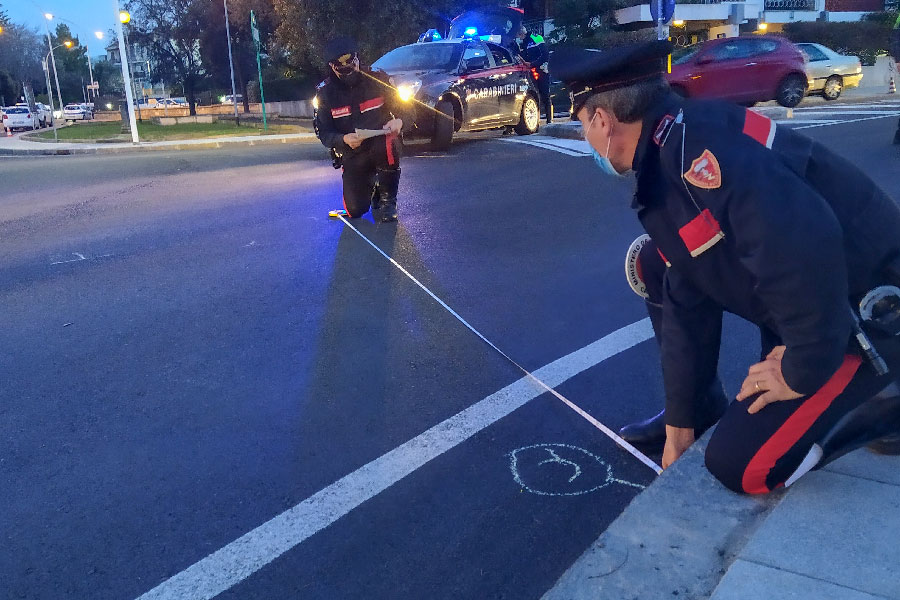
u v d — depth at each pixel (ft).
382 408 12.17
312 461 10.69
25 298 17.79
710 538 7.62
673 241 7.42
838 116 46.70
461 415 11.87
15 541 9.12
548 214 24.07
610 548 7.59
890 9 100.22
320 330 15.39
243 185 31.12
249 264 19.85
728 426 7.96
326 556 8.76
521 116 45.39
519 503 9.64
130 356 14.34
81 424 11.86
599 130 7.30
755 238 6.39
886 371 7.09
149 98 284.00
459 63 41.60
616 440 10.98
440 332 15.20
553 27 98.94
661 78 7.10
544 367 13.55
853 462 8.50
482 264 19.39
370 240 21.75
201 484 10.19
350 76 22.63
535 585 8.24
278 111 138.41
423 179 30.76
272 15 121.70
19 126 126.62
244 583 8.34
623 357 13.87
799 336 6.57
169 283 18.52
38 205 29.25
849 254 7.03
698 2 102.78
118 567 8.63
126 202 28.60
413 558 8.70
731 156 6.47
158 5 168.76
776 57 54.03
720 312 9.00
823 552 7.05
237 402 12.49
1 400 12.69
